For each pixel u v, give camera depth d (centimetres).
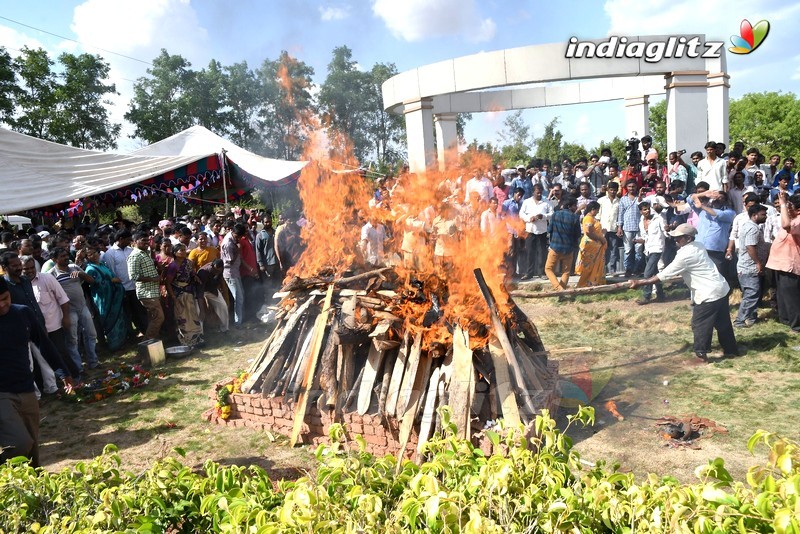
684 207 1066
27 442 456
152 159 1652
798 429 523
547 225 1324
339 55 3666
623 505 229
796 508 191
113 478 317
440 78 1545
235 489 274
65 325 768
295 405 590
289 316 673
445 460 280
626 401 619
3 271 725
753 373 673
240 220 1491
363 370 584
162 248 993
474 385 521
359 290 643
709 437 525
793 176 1363
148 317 992
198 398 727
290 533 221
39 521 287
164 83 3838
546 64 1455
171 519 278
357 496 243
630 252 1269
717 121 1570
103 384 771
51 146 1478
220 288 1118
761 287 938
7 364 461
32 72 3822
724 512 204
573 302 1102
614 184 1320
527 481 255
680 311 973
